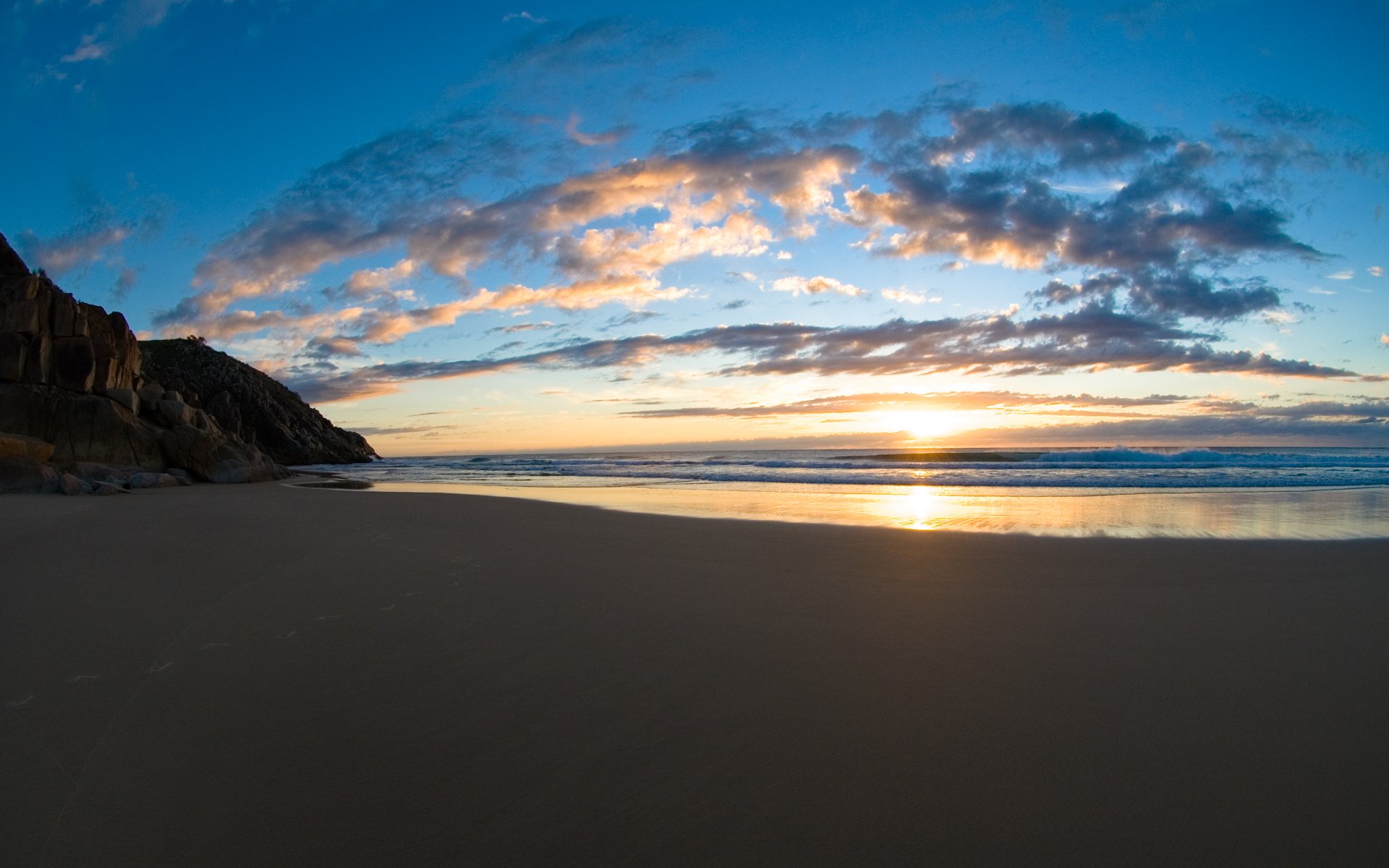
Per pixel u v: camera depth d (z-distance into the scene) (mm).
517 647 5086
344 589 6785
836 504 16812
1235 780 3271
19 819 2867
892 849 2738
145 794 3066
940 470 31406
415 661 4770
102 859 2639
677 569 8070
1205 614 6199
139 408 26484
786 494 20359
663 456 81562
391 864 2633
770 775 3287
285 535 10070
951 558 9008
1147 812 3000
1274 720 3943
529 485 26031
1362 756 3514
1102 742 3643
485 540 10195
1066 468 31953
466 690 4273
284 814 2936
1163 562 8703
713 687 4352
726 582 7398
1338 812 3008
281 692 4203
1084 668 4754
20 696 4066
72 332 24859
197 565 7707
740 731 3732
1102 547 9898
